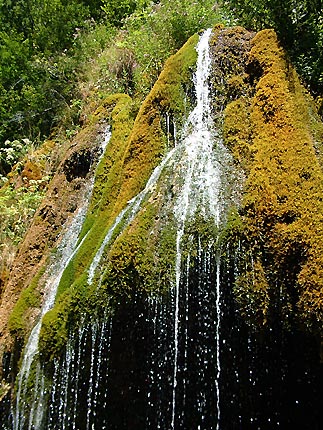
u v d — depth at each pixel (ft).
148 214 11.80
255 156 11.89
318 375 10.60
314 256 10.00
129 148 14.57
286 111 12.28
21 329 14.02
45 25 32.81
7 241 19.13
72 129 23.77
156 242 11.34
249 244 10.67
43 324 12.49
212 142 12.67
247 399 11.58
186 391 11.69
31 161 22.93
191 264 10.89
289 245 10.28
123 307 11.39
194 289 10.90
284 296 10.22
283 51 13.73
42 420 12.73
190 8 18.67
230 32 14.85
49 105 27.55
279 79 12.97
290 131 11.92
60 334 12.21
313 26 14.19
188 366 11.39
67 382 12.35
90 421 12.53
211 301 10.81
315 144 12.09
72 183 17.56
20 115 28.04
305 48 14.19
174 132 14.06
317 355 10.23
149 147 14.11
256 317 10.41
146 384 12.03
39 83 28.40
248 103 13.41
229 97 13.79
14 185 22.72
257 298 10.36
